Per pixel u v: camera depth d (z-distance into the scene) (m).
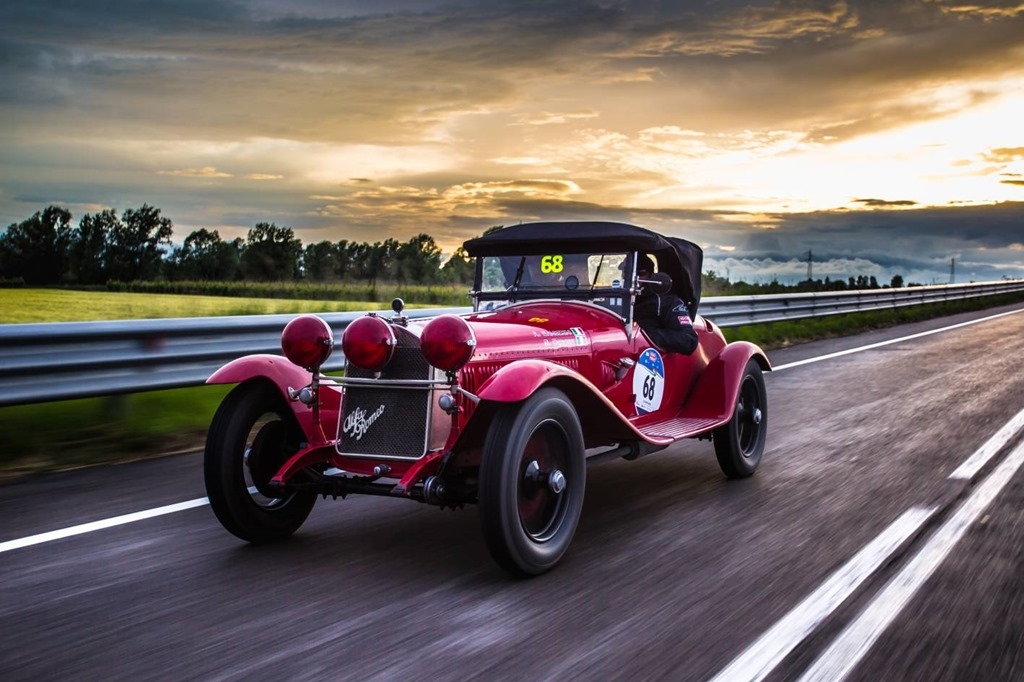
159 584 3.74
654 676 2.86
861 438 6.94
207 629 3.25
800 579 3.78
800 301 16.94
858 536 4.41
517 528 3.76
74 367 6.09
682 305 5.65
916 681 2.82
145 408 7.52
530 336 4.61
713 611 3.42
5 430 6.49
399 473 4.14
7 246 41.31
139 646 3.10
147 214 41.50
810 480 5.64
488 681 2.82
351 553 4.19
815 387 9.74
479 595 3.62
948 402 8.55
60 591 3.65
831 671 2.89
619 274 5.28
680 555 4.15
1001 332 17.11
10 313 15.98
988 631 3.21
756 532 4.51
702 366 6.03
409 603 3.53
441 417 4.09
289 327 4.30
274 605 3.50
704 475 5.87
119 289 32.34
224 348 7.22
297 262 37.66
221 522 4.22
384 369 4.19
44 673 2.89
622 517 4.83
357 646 3.10
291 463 4.20
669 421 5.45
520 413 3.83
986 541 4.28
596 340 4.94
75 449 6.26
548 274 5.47
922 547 4.20
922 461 6.09
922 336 16.42
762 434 5.98
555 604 3.52
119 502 5.02
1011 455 6.18
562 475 4.01
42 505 4.95
